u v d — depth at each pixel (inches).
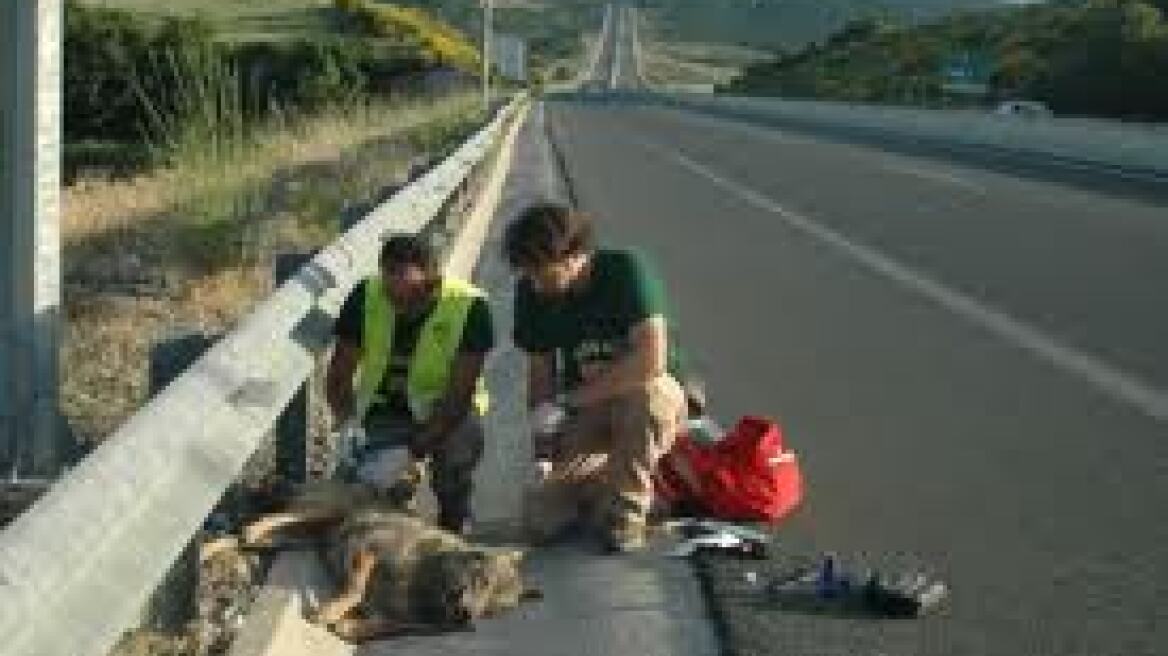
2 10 264.5
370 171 839.7
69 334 399.9
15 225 268.2
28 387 271.6
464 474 265.6
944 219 897.5
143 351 380.8
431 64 3063.5
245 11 3479.3
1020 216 925.2
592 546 266.4
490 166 1080.2
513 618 231.9
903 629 232.2
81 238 588.7
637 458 261.3
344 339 266.8
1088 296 585.9
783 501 281.0
